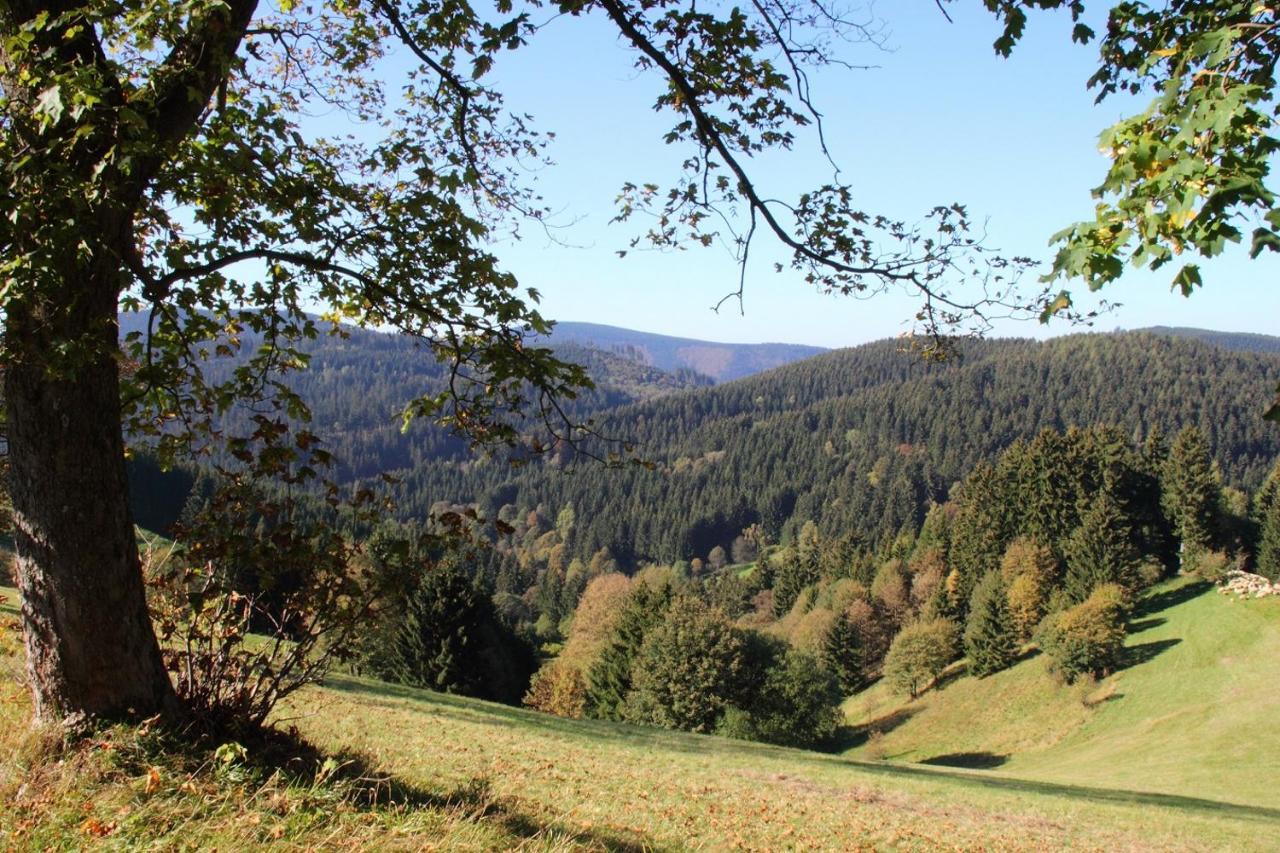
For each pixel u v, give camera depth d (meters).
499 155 7.32
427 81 7.39
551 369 5.92
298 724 10.38
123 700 4.98
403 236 6.06
